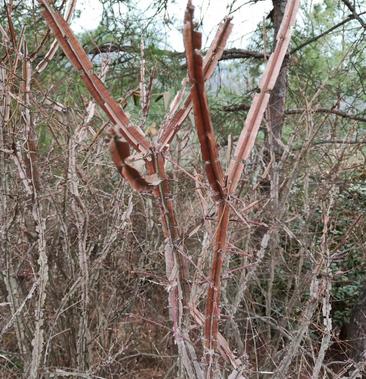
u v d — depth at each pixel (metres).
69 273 2.82
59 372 2.38
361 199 4.76
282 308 3.89
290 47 5.95
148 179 1.06
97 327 3.02
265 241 2.52
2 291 2.98
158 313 3.59
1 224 2.52
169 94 1.35
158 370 3.54
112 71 5.76
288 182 3.11
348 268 4.70
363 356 2.35
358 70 5.72
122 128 1.13
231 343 3.00
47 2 1.07
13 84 2.36
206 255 1.62
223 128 6.08
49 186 2.85
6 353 2.74
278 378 2.27
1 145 2.30
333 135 3.56
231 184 1.16
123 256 3.18
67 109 2.52
